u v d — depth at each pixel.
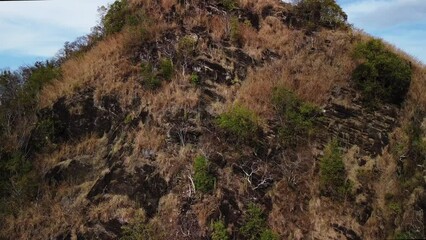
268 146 18.06
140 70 21.05
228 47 21.20
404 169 16.75
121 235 17.50
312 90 19.31
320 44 21.38
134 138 19.50
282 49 21.27
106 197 18.55
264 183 17.25
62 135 22.09
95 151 20.56
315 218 16.47
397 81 19.14
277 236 16.17
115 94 21.05
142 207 17.83
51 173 20.88
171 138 18.77
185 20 22.05
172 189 17.66
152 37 21.69
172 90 20.05
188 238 16.55
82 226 18.30
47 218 19.31
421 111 18.61
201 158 17.64
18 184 20.92
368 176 17.06
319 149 17.92
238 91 19.86
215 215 16.75
